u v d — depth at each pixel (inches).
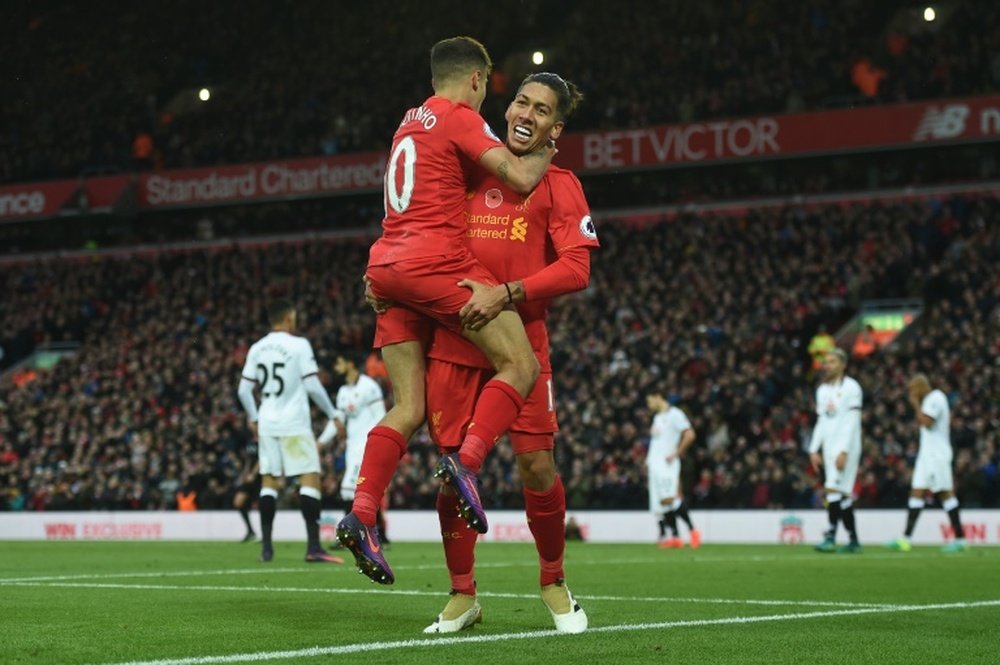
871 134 1599.4
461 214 287.1
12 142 2191.2
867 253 1563.7
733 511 1096.8
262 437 629.3
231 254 1942.7
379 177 1835.6
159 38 2266.2
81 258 2094.0
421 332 292.5
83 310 1947.6
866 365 1317.7
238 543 997.8
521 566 601.9
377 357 1493.6
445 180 283.3
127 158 2076.8
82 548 866.8
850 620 329.4
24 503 1462.8
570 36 2007.9
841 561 677.9
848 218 1611.7
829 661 248.8
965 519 1015.0
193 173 1946.4
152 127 2138.3
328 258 1882.4
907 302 1507.1
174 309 1881.2
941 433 853.8
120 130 2134.6
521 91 290.0
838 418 812.6
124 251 2066.9
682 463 1183.6
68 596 395.5
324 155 1872.5
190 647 259.3
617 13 1993.1
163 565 606.2
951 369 1248.2
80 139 2143.2
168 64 2249.0
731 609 364.5
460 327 283.4
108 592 414.6
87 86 2222.0
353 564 615.2
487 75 297.7
